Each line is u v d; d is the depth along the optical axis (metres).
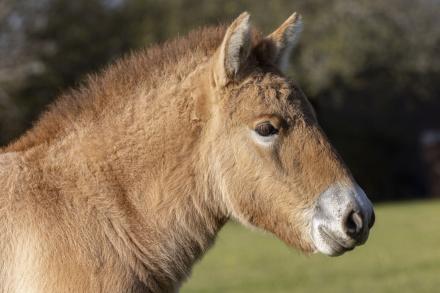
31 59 72.44
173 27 82.19
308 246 14.11
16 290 13.55
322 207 13.82
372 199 92.44
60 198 13.89
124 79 14.77
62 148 14.38
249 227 14.55
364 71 86.81
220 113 14.23
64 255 13.52
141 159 14.27
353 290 34.00
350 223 13.67
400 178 95.62
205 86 14.36
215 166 14.34
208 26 15.76
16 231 13.69
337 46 79.06
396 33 83.31
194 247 14.60
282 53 15.06
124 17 83.69
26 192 13.89
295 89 14.38
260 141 14.02
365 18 81.38
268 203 14.14
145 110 14.49
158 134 14.36
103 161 14.21
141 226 14.10
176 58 14.84
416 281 36.06
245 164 14.14
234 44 13.91
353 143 92.56
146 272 14.06
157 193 14.20
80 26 78.81
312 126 14.14
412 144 97.50
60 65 77.50
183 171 14.32
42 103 75.38
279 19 80.50
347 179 13.95
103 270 13.66
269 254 47.78
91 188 14.02
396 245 49.22
